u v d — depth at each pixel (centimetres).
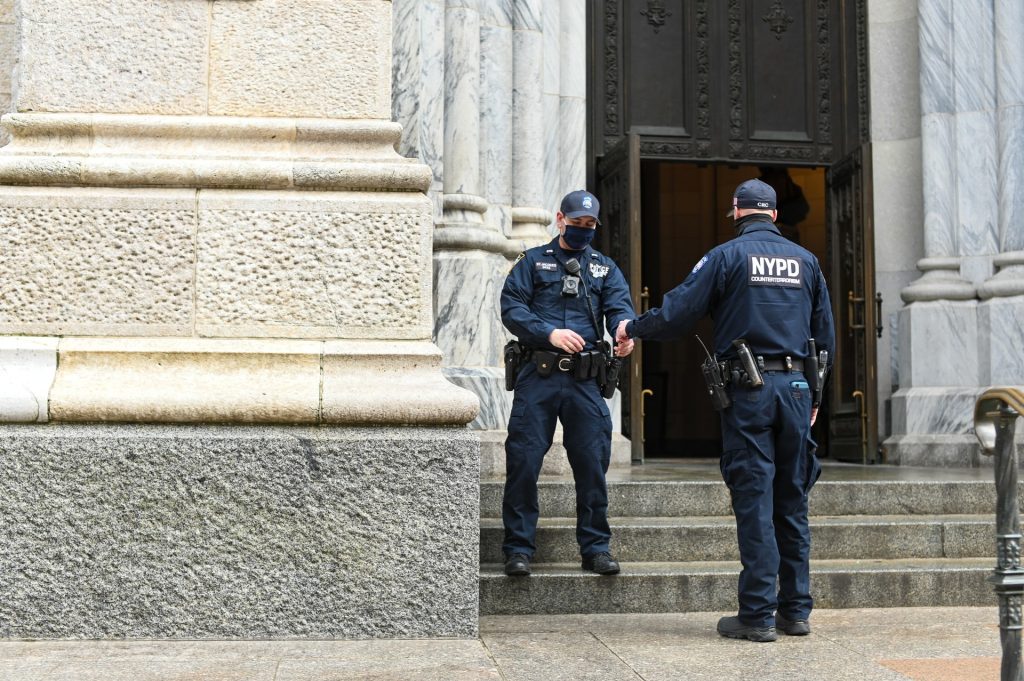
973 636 482
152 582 445
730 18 1023
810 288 504
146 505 446
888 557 604
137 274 474
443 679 381
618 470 823
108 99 491
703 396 1507
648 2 1010
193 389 458
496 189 847
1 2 546
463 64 813
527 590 535
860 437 965
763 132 1022
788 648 455
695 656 436
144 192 478
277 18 498
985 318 949
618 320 544
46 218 472
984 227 965
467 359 791
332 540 452
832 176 1021
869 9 1035
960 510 670
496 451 766
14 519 441
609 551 568
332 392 461
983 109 967
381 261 482
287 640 447
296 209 480
